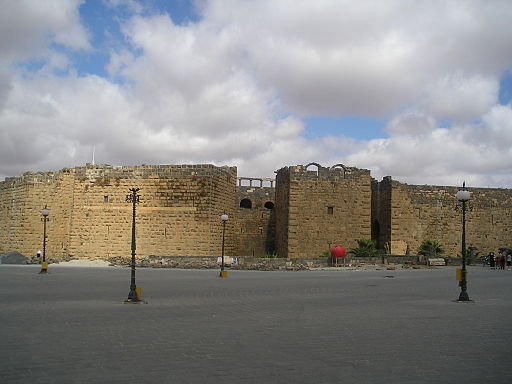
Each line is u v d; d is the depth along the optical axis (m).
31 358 10.37
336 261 50.75
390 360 10.34
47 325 14.35
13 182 58.34
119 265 48.78
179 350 11.16
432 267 52.09
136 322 15.02
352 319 15.87
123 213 54.41
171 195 53.53
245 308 18.52
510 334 13.34
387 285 29.80
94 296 22.20
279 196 62.50
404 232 63.91
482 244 67.31
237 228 66.75
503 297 23.25
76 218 55.44
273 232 67.25
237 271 43.69
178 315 16.58
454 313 17.48
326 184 59.06
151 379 8.88
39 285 27.36
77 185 55.78
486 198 68.19
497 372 9.45
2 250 58.53
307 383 8.66
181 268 46.62
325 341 12.26
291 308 18.59
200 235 52.75
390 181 63.91
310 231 58.19
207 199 52.75
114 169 55.09
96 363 9.98
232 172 58.69
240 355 10.71
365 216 59.94
